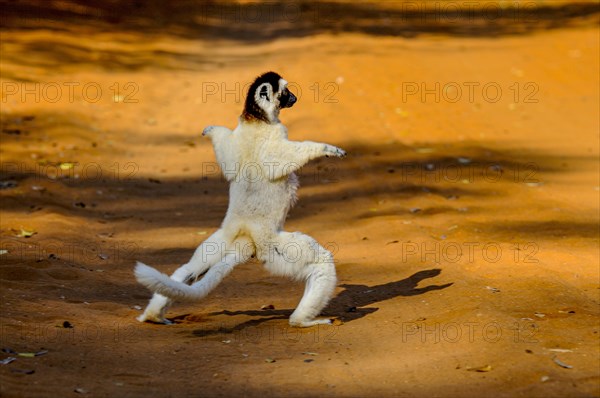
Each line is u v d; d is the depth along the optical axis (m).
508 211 43.62
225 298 30.91
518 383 21.25
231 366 23.34
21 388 20.77
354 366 23.23
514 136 64.44
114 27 110.00
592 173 53.09
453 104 75.00
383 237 38.91
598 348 23.70
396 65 90.12
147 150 59.94
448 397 20.67
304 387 21.62
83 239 38.59
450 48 101.88
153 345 25.20
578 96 78.88
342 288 31.67
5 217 40.78
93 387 21.36
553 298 28.67
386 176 52.03
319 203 46.47
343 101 74.56
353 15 129.50
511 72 88.38
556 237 38.09
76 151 57.12
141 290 31.78
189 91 79.69
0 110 64.44
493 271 32.47
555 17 125.69
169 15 124.62
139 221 42.88
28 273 31.83
